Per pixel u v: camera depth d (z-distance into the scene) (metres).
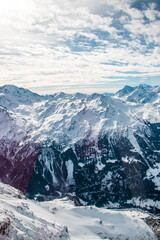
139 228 137.12
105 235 119.44
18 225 65.25
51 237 74.88
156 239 131.75
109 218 141.88
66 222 118.38
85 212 143.25
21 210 87.62
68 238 88.81
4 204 84.31
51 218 111.19
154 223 162.25
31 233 65.25
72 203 168.38
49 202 156.88
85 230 117.12
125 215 149.88
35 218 88.25
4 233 54.00
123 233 127.06
